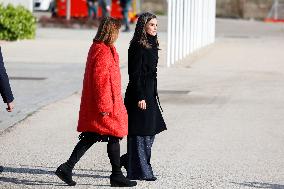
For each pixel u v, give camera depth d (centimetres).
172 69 5288
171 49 5525
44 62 5466
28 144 2761
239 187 2223
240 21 12325
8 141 2805
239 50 7012
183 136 2969
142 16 2212
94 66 2116
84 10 10444
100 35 2133
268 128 3181
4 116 3309
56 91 4106
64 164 2191
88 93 2142
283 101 3950
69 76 4741
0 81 2195
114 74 2130
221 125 3225
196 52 6744
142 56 2203
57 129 3055
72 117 3338
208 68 5416
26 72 4878
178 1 5700
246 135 3016
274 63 5884
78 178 2297
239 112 3575
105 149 2705
